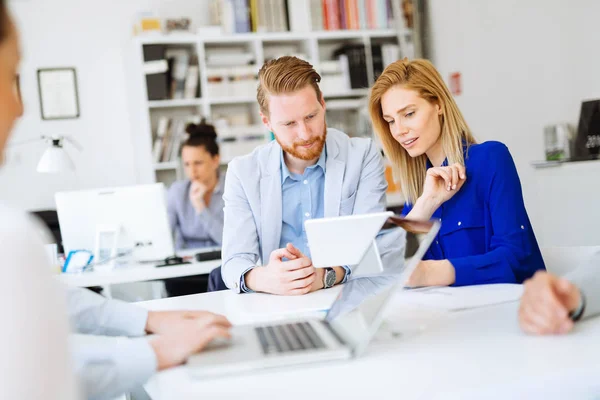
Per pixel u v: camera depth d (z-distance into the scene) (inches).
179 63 221.1
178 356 44.3
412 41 234.2
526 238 72.8
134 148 232.7
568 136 166.1
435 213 79.4
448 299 58.7
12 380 27.1
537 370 37.8
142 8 232.4
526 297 46.2
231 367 41.7
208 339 44.9
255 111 231.1
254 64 227.0
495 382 36.7
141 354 43.1
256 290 76.9
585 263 51.5
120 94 231.9
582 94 167.5
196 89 223.3
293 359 42.4
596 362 38.3
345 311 50.3
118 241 135.0
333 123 237.6
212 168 179.2
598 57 161.3
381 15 235.3
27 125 223.5
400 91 78.5
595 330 44.9
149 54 216.2
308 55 233.1
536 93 182.9
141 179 229.0
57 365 28.5
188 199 182.7
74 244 135.3
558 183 157.8
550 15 175.2
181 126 221.1
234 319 61.3
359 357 43.6
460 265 67.1
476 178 76.7
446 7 220.4
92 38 229.1
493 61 199.9
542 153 183.0
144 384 47.0
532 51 182.9
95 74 229.6
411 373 39.4
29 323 27.7
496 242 72.7
